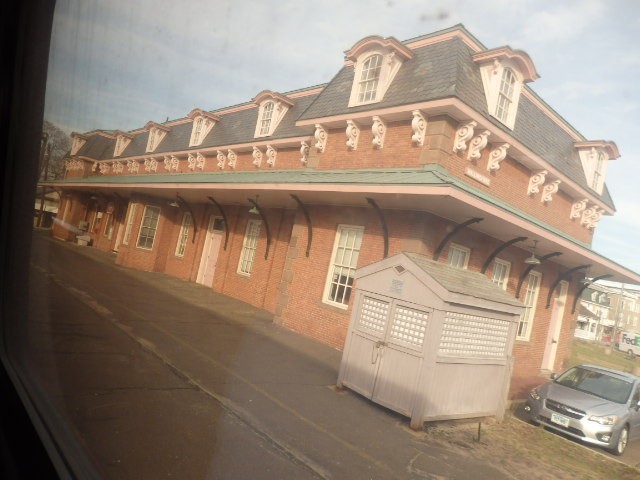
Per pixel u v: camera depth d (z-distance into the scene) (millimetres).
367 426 3990
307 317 8594
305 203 9422
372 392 4879
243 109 11859
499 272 8484
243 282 11133
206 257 11750
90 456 2338
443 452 3436
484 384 4961
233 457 2793
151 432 2836
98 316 5375
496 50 7262
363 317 5324
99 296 6180
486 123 7082
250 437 3170
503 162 7008
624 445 2912
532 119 6844
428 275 4789
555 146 5977
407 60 8438
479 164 7305
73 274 6258
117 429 2750
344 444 3418
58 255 6211
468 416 4668
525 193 6375
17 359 3113
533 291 6641
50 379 3125
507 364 5152
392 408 4609
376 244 7875
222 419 3354
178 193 9766
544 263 6324
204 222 11578
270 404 3980
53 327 4516
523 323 6418
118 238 7812
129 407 3117
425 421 4371
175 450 2695
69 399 2930
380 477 2885
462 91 7129
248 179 9398
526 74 7023
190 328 6070
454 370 4688
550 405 3271
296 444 3229
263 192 8977
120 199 7750
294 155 10297
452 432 4051
